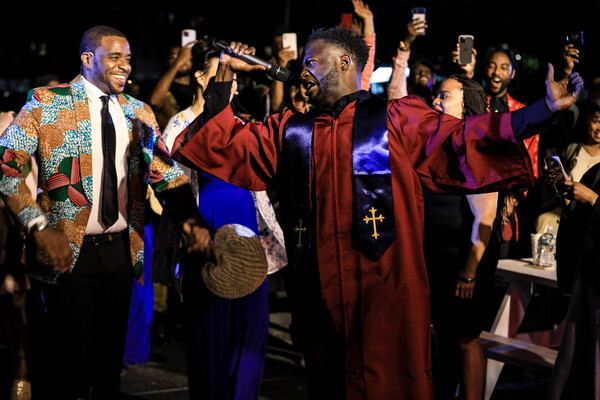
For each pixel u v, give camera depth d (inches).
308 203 102.9
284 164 105.4
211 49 142.6
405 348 101.3
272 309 252.1
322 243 102.1
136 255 126.0
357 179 100.4
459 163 99.4
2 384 175.2
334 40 104.0
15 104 314.3
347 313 102.0
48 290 119.8
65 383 122.0
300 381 183.3
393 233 100.0
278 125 108.6
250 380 138.5
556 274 147.1
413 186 101.4
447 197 136.9
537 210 205.3
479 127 97.7
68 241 118.7
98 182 121.3
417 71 234.5
